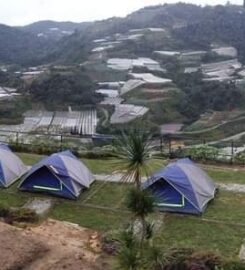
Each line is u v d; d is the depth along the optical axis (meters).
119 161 8.30
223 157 16.25
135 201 8.07
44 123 53.78
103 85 74.88
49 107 63.47
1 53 136.50
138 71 85.06
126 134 8.47
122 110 61.88
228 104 66.44
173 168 12.20
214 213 11.88
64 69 80.38
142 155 8.07
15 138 20.39
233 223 11.28
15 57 134.88
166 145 17.69
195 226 11.17
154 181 11.70
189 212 11.73
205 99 68.25
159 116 61.06
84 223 11.40
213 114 63.28
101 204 12.47
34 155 17.00
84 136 19.62
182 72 85.12
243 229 10.98
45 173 13.06
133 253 7.76
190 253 9.06
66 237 10.40
